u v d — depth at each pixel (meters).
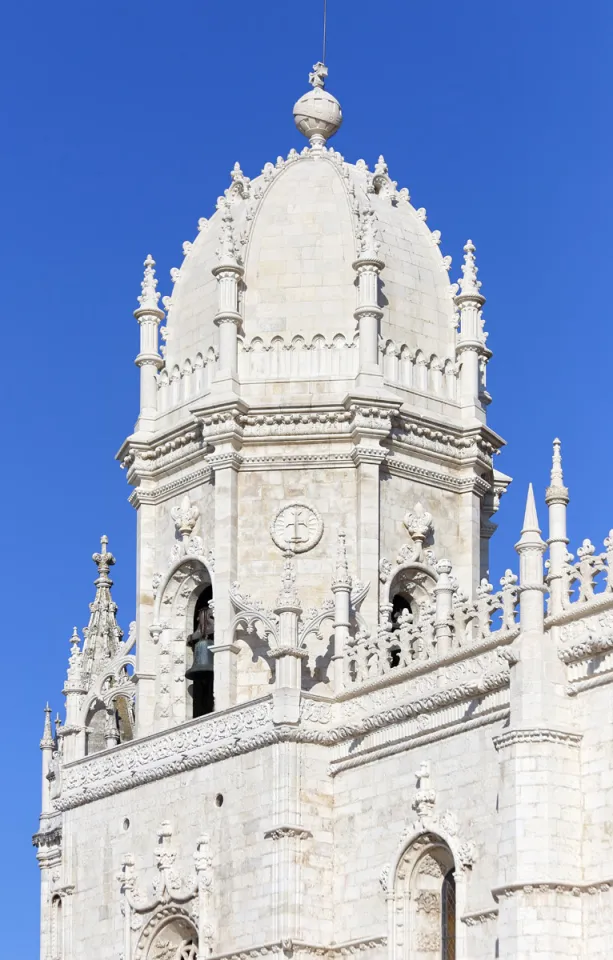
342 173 83.00
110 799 79.00
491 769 66.38
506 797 64.25
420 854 69.00
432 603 76.69
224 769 74.50
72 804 80.38
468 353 81.94
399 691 70.88
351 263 80.69
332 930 71.44
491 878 65.38
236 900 72.62
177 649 79.94
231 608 77.00
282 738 72.31
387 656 72.56
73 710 82.06
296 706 72.62
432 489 80.69
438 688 69.00
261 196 82.56
